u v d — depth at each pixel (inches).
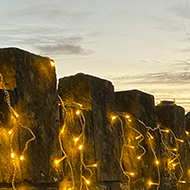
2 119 146.9
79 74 200.1
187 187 282.0
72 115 183.9
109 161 204.4
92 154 194.5
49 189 165.2
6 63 157.5
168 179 255.6
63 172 173.2
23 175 153.9
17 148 153.0
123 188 213.0
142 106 236.7
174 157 265.9
